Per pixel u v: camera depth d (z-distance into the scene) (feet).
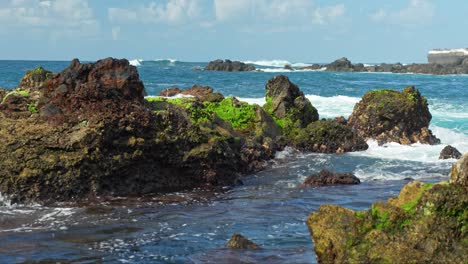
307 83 213.05
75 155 47.06
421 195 25.39
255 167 61.36
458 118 105.19
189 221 39.68
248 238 35.14
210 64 401.70
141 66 453.99
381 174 58.49
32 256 31.55
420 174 58.39
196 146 53.88
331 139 74.38
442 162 65.72
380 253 23.89
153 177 51.85
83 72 53.42
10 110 51.31
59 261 30.73
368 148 76.23
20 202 45.27
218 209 43.57
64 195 46.47
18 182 45.62
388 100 81.61
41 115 50.21
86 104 50.42
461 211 24.59
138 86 54.44
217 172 54.19
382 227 25.00
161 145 51.52
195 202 46.39
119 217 40.88
